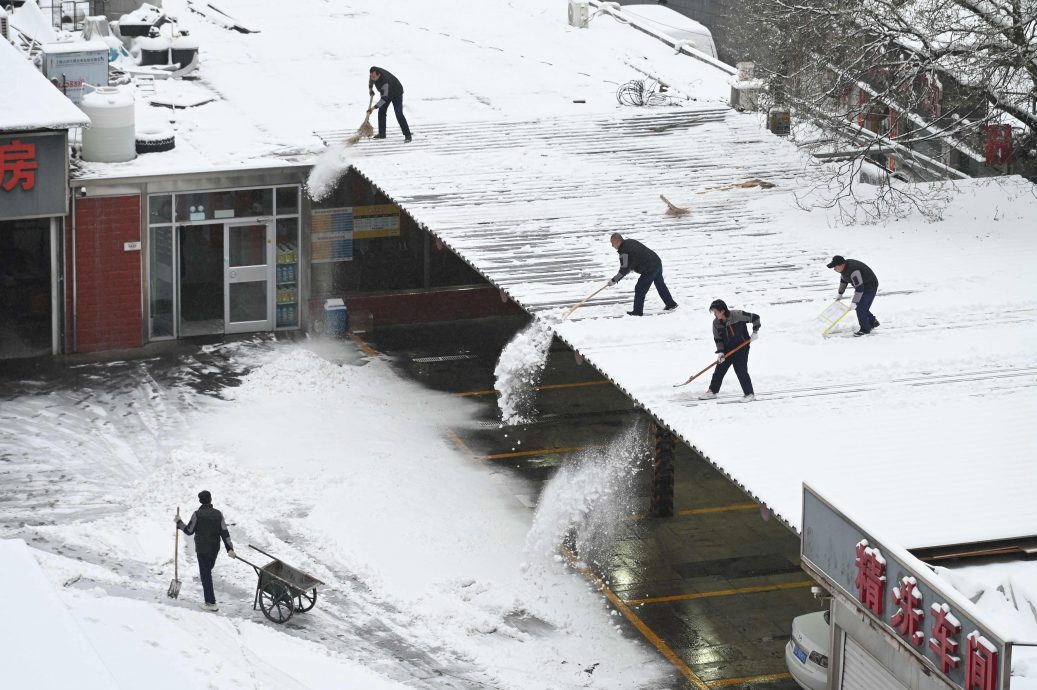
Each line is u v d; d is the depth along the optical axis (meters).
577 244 75.00
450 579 61.66
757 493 50.03
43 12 106.31
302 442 75.12
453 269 95.00
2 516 65.06
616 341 63.34
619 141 92.56
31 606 40.00
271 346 89.06
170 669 50.06
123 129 86.56
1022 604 43.00
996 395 58.28
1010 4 83.06
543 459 74.56
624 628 58.66
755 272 71.81
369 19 120.81
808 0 89.56
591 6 127.44
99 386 81.56
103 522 65.06
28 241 85.00
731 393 58.66
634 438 77.44
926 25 82.38
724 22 136.62
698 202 81.81
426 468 72.75
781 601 61.06
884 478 51.19
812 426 55.59
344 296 93.00
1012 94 84.25
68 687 36.62
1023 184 86.06
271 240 90.12
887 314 66.69
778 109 96.62
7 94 82.38
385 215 92.62
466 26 120.31
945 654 40.47
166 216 87.44
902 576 42.38
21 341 86.06
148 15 104.44
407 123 94.19
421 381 84.56
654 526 67.75
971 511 48.69
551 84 105.19
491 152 89.56
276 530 65.38
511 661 55.69
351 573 61.94
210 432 75.81
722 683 54.75
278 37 114.56
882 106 86.25
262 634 55.88
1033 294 69.06
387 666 54.66
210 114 96.69
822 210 81.38
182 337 89.75
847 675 48.81
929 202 82.81
